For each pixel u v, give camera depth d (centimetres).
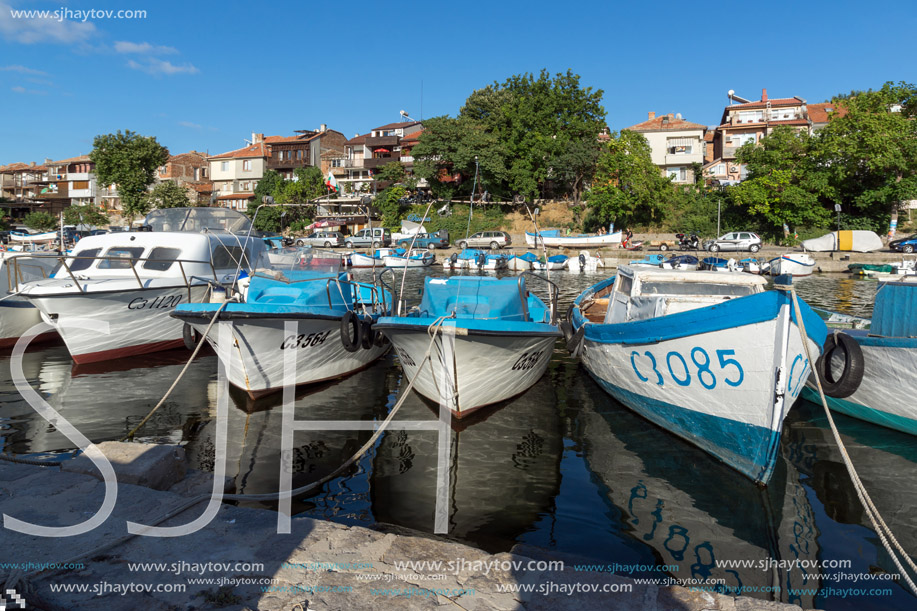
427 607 329
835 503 561
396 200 4953
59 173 7062
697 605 334
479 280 891
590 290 1276
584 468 641
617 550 476
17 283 1175
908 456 673
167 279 1124
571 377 1023
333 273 1028
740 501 564
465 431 755
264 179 5653
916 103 3731
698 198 4453
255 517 430
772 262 2970
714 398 635
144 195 5175
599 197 4200
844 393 731
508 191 4756
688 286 827
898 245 3412
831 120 3847
